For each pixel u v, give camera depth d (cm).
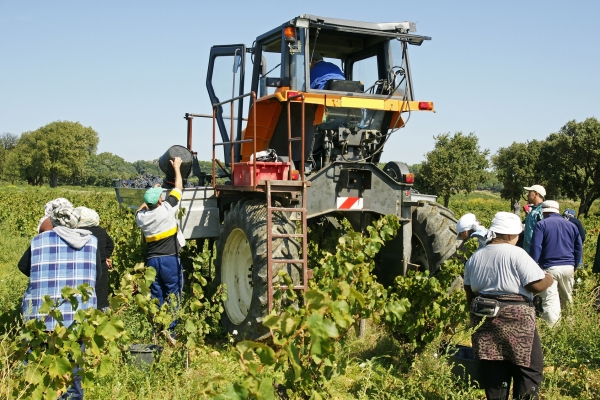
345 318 342
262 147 698
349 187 609
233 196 674
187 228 692
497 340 415
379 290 509
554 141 5953
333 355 382
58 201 448
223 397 299
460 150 5400
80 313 369
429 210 663
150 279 479
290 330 313
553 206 655
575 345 581
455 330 595
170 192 632
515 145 6334
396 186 630
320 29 652
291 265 552
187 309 634
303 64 614
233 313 628
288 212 570
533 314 417
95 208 2239
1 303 645
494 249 426
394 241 647
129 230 796
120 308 475
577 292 746
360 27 644
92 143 12056
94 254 443
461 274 592
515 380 423
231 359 529
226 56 743
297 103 654
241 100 712
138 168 12812
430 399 464
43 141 11338
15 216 1938
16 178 11875
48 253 426
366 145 668
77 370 398
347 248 511
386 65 684
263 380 305
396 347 581
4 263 1123
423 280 549
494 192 12188
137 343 560
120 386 450
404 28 664
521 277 412
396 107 648
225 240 638
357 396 475
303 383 377
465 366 466
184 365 496
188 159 712
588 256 1245
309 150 646
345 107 630
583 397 490
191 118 780
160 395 446
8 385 358
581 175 5819
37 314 416
